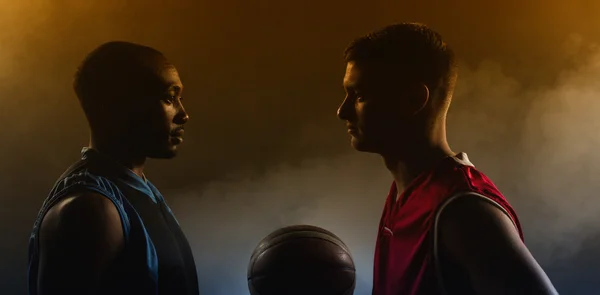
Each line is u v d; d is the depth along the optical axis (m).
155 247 1.05
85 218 0.92
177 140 1.14
